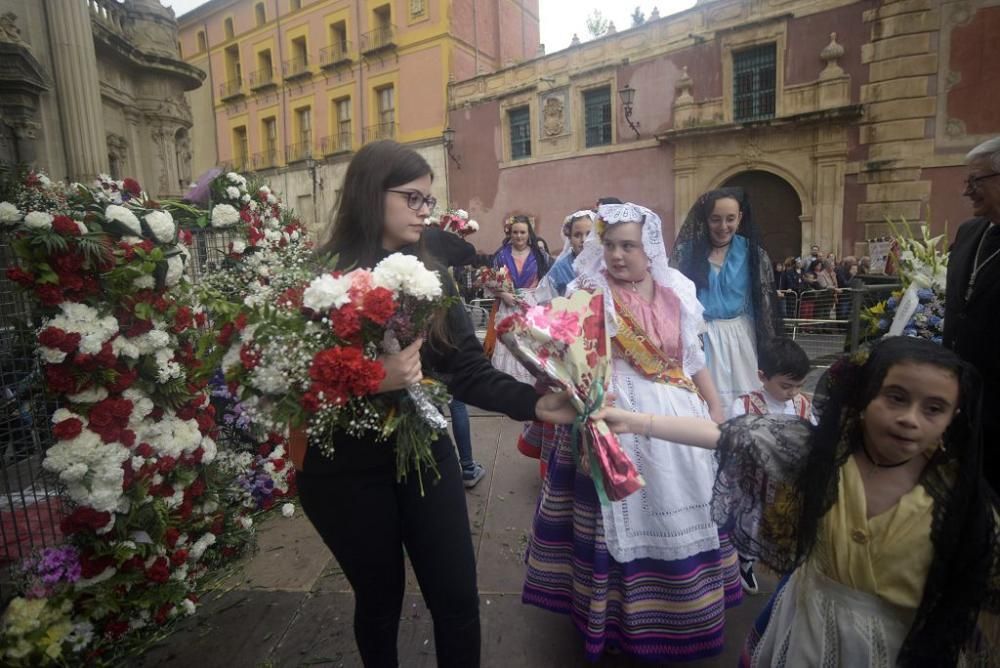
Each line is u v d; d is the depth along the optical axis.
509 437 4.62
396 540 1.63
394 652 1.73
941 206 12.98
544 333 1.56
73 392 2.14
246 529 2.97
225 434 3.31
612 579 2.02
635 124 17.00
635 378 2.08
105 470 2.14
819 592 1.41
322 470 1.56
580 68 17.86
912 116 13.02
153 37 8.95
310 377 1.36
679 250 3.04
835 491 1.35
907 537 1.28
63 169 6.02
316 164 25.12
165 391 2.37
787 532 1.43
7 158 5.45
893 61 13.08
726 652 2.19
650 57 16.55
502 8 23.86
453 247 3.64
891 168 13.29
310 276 1.50
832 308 7.85
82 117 6.07
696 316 2.26
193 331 2.50
